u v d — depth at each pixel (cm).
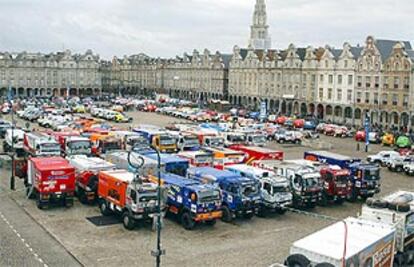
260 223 3556
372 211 2769
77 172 3872
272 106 12575
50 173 3584
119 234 3175
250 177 3725
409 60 9262
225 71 14550
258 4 18162
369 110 10094
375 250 2294
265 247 3041
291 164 4203
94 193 3756
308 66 11481
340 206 4119
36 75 17275
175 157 4450
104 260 2739
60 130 6794
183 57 16950
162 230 3309
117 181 3359
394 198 3067
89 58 18350
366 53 10112
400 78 9456
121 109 11812
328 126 9000
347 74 10556
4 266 2589
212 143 6025
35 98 15538
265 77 12775
